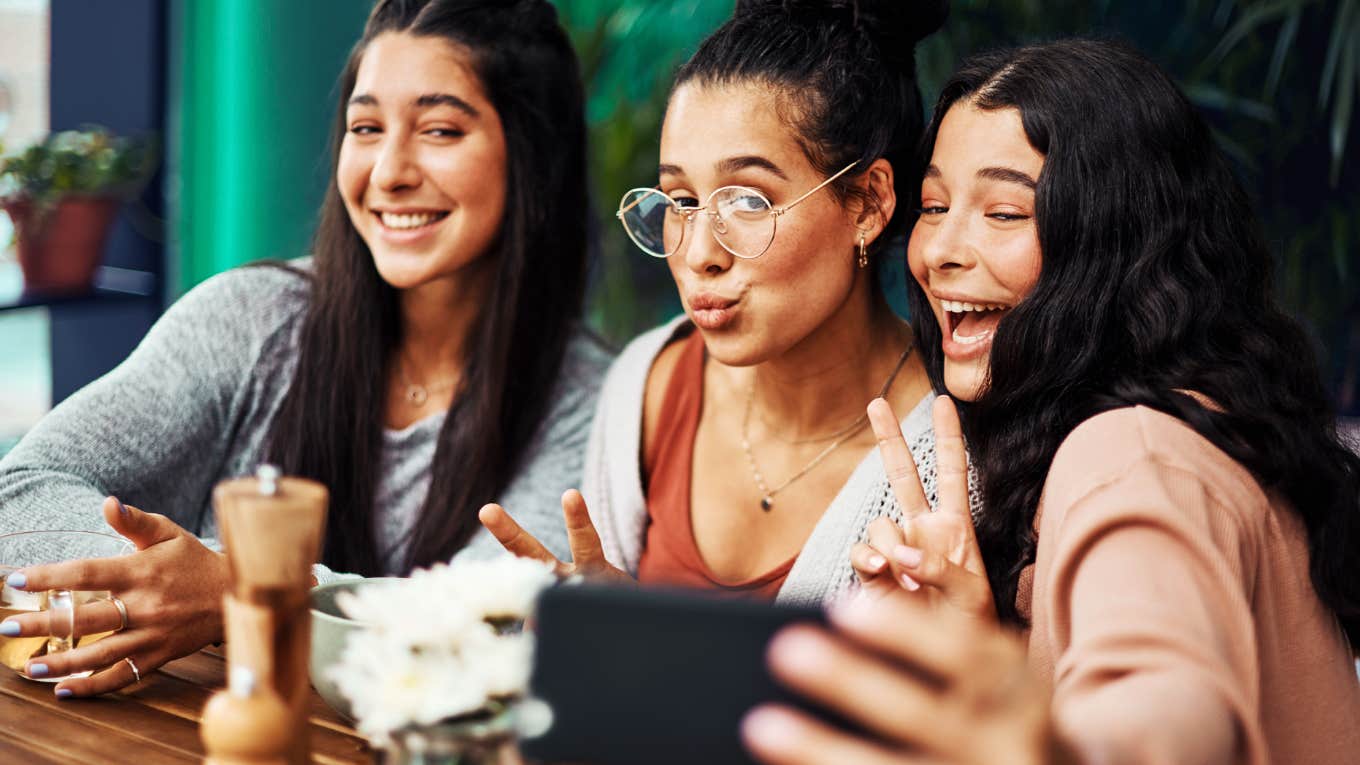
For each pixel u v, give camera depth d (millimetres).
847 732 553
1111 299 1036
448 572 796
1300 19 2516
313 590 973
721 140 1200
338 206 1594
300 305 1654
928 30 1286
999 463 1071
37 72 3043
